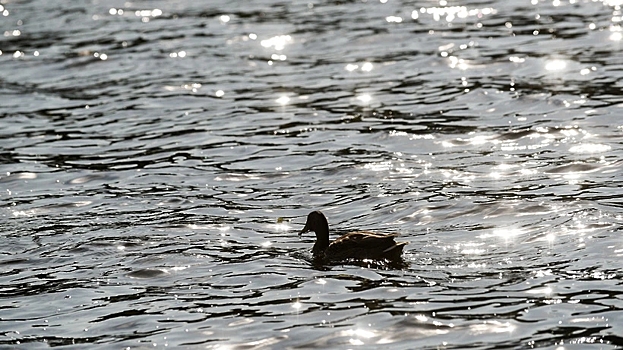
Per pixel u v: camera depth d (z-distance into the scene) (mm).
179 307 13297
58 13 39062
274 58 29781
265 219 16766
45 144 22406
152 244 15719
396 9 35969
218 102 25281
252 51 30750
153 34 34031
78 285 14328
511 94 23891
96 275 14656
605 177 17594
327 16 35438
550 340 11641
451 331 12008
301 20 35000
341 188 18203
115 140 22453
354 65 28234
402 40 30984
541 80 25031
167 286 14055
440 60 28047
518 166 18625
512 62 27141
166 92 26500
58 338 12656
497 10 34844
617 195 16547
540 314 12297
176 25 35406
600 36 29562
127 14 38000
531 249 14438
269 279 14008
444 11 35062
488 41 30062
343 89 25766
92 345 12367
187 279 14242
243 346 12008
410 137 21141
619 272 13367
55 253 15648
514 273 13578
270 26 34188
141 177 19609
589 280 13180
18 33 35594
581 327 11898
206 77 27922
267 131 22406
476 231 15398
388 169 19062
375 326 12258
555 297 12734
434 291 13148
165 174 19719
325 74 27484
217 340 12219
